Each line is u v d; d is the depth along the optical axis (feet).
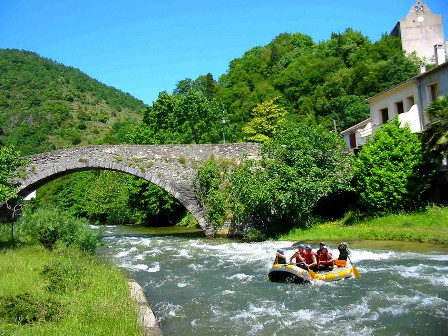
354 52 257.34
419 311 34.22
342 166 82.53
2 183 67.36
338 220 87.97
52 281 38.86
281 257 49.60
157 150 97.19
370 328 31.12
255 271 54.80
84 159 95.50
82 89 496.64
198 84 283.59
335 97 206.80
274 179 79.56
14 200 93.71
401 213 75.36
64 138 354.95
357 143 125.18
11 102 408.46
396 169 74.90
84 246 64.28
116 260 68.90
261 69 280.10
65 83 493.36
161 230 123.95
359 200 82.79
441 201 78.48
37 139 336.70
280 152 81.15
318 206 93.97
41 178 95.09
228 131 163.32
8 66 485.56
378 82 193.47
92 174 205.05
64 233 64.13
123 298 35.09
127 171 95.96
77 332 26.61
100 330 27.14
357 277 46.70
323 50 277.23
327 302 38.45
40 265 46.39
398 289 40.93
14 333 25.93
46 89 456.45
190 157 97.50
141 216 149.07
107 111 460.55
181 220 135.44
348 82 209.56
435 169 74.23
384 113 103.71
